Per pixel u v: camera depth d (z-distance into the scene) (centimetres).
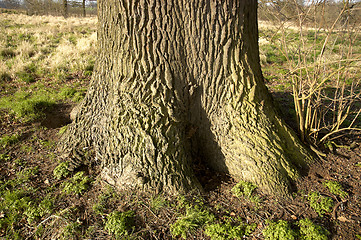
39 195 271
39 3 2592
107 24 289
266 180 269
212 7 264
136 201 254
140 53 271
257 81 307
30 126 426
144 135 268
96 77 325
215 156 307
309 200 260
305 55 325
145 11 257
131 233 225
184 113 296
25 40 1085
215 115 302
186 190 266
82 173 296
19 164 322
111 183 275
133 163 267
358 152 341
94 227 231
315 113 353
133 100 277
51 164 320
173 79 280
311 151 329
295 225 233
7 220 242
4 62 782
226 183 288
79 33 1354
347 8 271
